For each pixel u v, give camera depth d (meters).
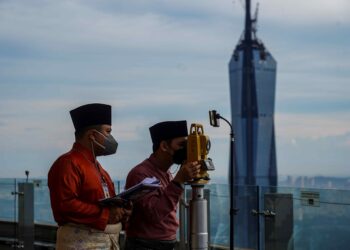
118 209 3.67
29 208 8.62
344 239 5.82
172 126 4.06
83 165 3.68
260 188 6.44
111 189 3.94
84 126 3.77
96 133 3.78
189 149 3.79
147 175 4.02
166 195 3.81
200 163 3.75
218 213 6.71
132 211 3.97
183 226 6.12
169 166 4.12
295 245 6.22
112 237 3.74
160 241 3.98
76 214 3.60
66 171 3.61
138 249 3.97
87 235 3.62
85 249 3.61
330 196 5.96
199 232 3.74
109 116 3.85
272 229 6.31
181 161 4.07
